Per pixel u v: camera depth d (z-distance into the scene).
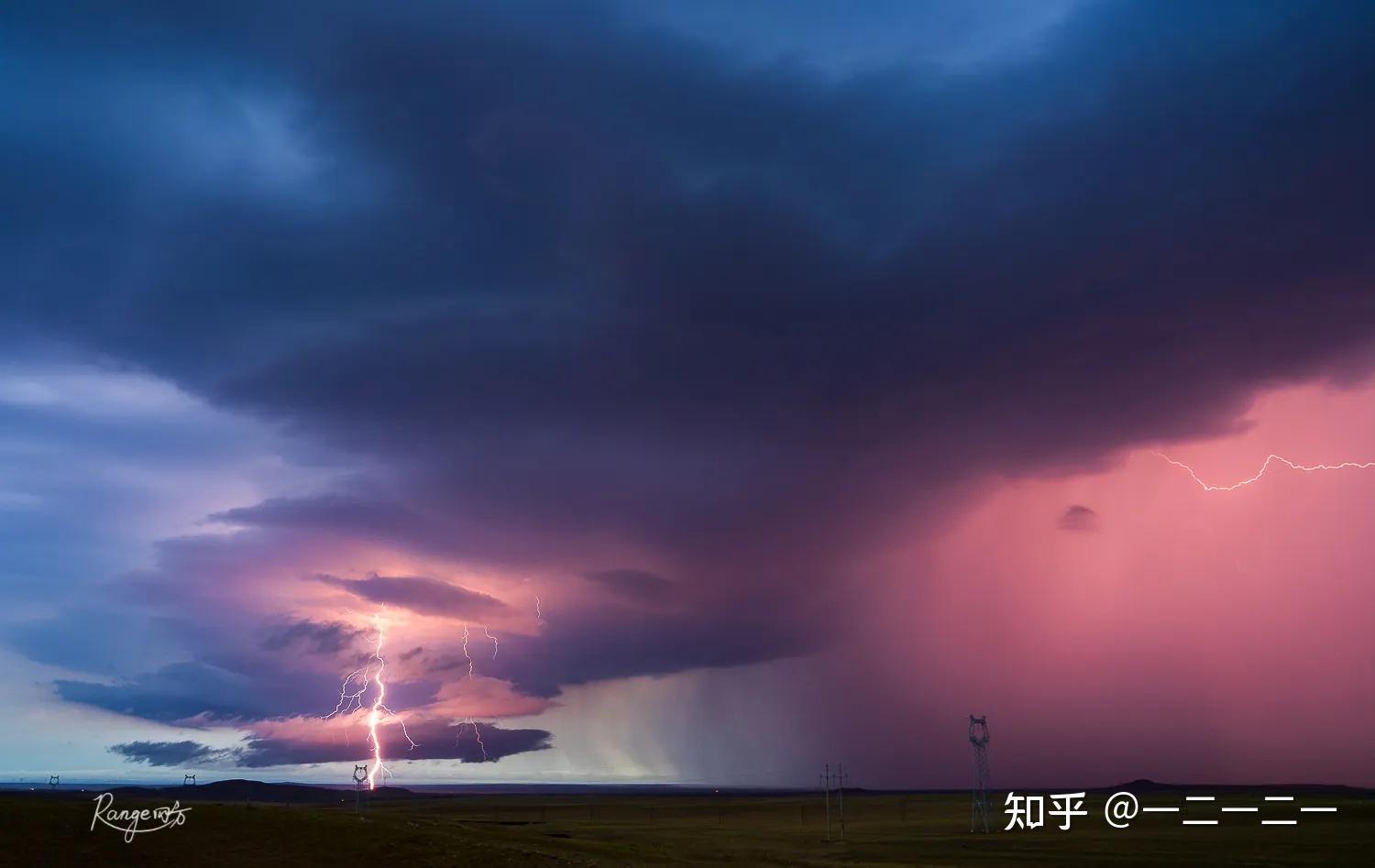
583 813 163.62
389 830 58.03
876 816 157.00
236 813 56.97
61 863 46.84
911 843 104.56
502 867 54.72
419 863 52.50
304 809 62.50
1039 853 93.06
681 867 66.12
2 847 47.38
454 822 80.81
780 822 142.75
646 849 73.38
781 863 73.31
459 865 53.44
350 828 57.12
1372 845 96.50
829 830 116.56
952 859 89.31
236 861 50.00
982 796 134.12
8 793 62.66
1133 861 86.69
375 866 51.47
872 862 84.81
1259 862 85.25
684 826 131.50
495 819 144.00
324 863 51.03
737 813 166.50
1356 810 131.75
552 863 57.31
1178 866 83.12
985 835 116.06
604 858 65.00
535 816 154.12
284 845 52.94
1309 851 92.94
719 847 95.44
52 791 68.69
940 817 151.62
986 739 136.38
